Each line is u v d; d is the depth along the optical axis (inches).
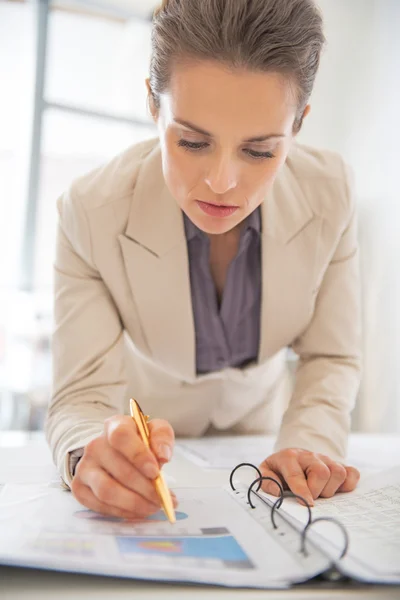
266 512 24.0
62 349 34.9
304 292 37.8
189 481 31.3
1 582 18.1
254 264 37.7
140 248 35.6
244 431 51.7
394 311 66.2
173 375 42.0
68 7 127.3
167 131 26.6
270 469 30.0
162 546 19.8
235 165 26.2
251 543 20.2
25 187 122.0
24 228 121.5
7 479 30.6
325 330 39.3
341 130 80.9
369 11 74.9
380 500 27.2
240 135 25.2
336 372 38.2
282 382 52.5
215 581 17.3
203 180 26.9
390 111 70.2
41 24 122.6
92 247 35.5
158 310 37.1
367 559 19.0
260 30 24.3
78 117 126.0
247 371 41.4
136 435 23.5
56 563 17.6
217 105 24.6
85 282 36.4
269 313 37.9
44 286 123.0
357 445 45.2
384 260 68.7
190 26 24.7
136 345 40.0
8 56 125.8
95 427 29.2
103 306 36.6
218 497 26.5
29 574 18.6
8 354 110.0
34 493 27.1
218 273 38.5
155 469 22.6
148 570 17.4
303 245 37.0
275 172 27.5
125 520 22.9
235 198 27.4
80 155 127.6
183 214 35.7
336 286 39.3
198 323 38.7
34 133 121.8
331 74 83.3
